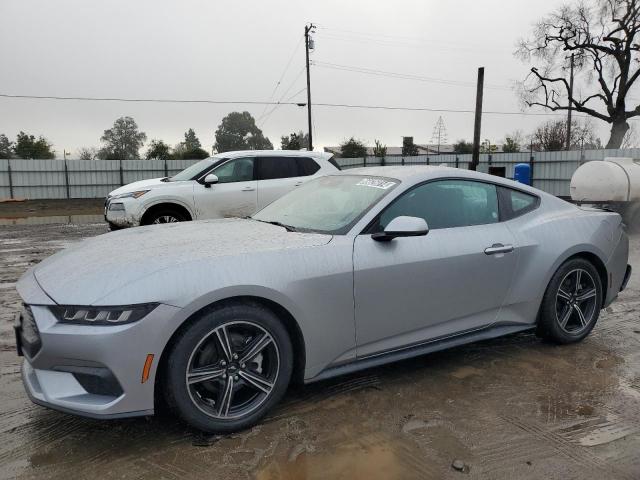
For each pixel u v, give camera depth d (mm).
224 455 2605
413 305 3314
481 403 3195
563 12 34250
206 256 2764
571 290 4160
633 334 4504
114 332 2438
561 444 2734
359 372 3656
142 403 2529
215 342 2721
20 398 3268
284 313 2898
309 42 35562
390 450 2662
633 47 32000
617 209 12945
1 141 58375
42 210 22000
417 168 3818
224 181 9109
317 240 3107
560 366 3785
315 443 2721
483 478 2436
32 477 2434
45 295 2596
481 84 24891
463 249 3494
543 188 25000
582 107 35125
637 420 3004
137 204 8516
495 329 3803
